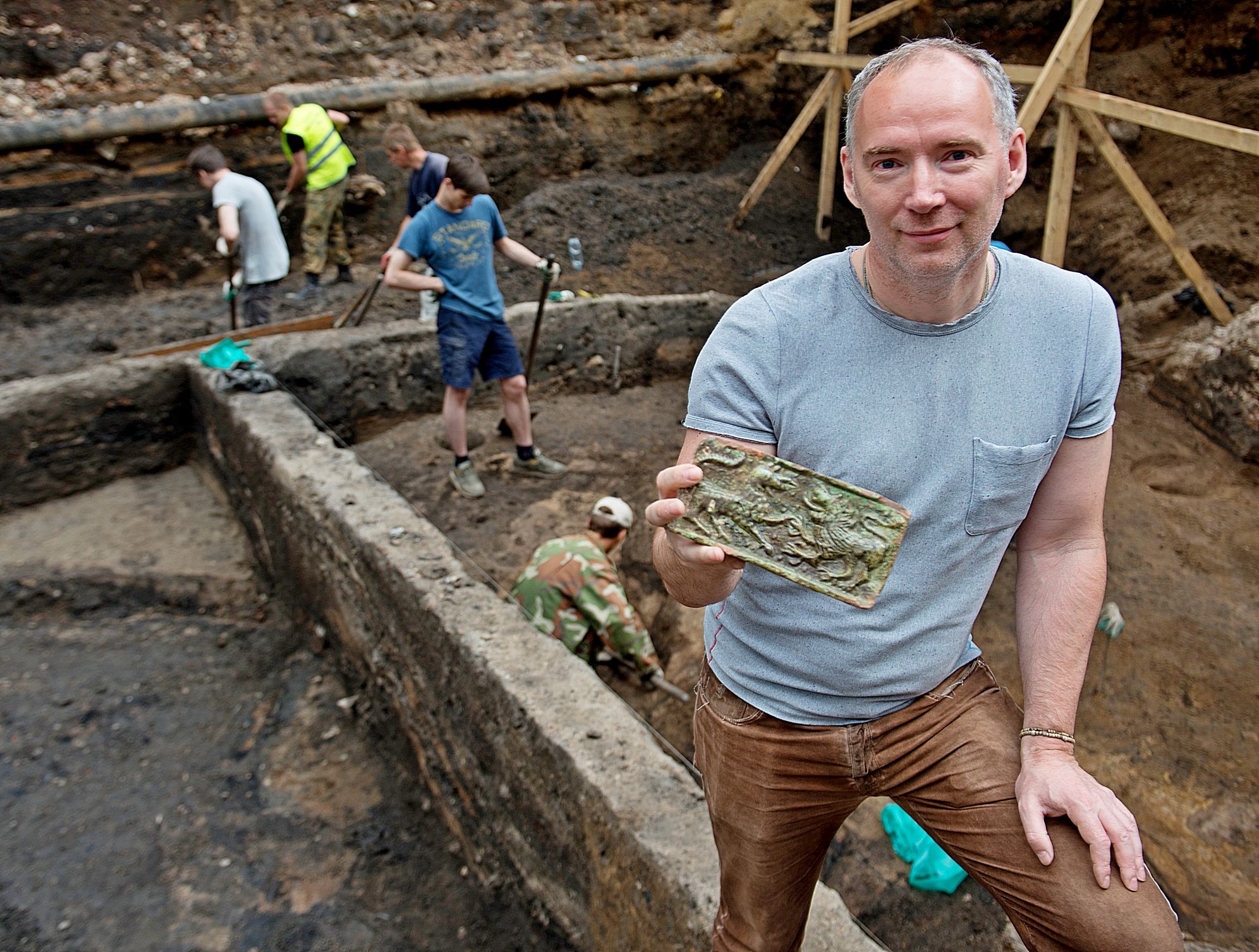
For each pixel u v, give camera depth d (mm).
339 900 3596
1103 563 1392
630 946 2535
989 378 1270
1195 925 3086
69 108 7051
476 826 3486
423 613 3393
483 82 8211
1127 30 8086
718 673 1517
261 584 5105
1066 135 5801
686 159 9289
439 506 5336
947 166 1152
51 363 6164
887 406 1285
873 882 3244
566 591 4078
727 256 8367
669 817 2428
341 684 4570
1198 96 7625
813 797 1478
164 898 3580
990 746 1357
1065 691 1341
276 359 5555
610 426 6328
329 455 4469
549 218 8344
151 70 7379
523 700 2871
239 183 6035
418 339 6004
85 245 7012
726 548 1297
